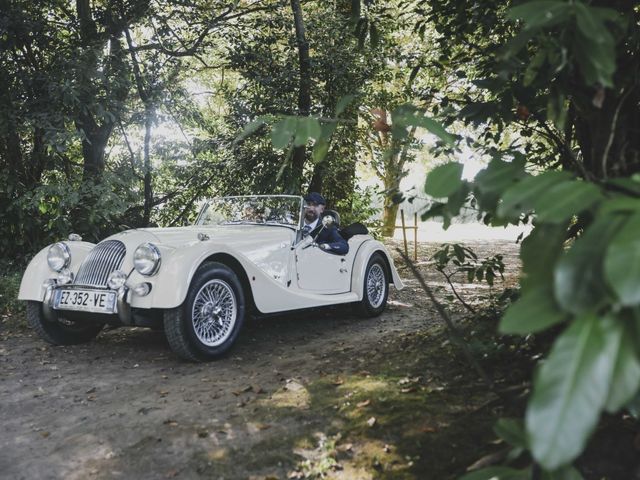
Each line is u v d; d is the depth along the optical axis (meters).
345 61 10.59
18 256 9.09
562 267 1.02
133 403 4.00
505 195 1.23
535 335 3.74
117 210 8.95
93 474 2.92
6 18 8.36
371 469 2.77
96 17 9.96
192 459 3.01
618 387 0.93
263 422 3.43
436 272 11.31
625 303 0.85
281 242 6.09
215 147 10.83
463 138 3.32
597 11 1.32
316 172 11.07
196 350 5.00
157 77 10.59
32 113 8.30
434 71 5.45
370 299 7.19
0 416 3.89
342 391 3.86
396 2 10.79
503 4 4.11
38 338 6.30
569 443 0.90
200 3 11.08
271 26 10.94
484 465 2.41
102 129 10.23
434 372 4.02
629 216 1.03
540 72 2.46
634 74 2.29
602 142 2.23
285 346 5.66
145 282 4.98
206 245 5.09
